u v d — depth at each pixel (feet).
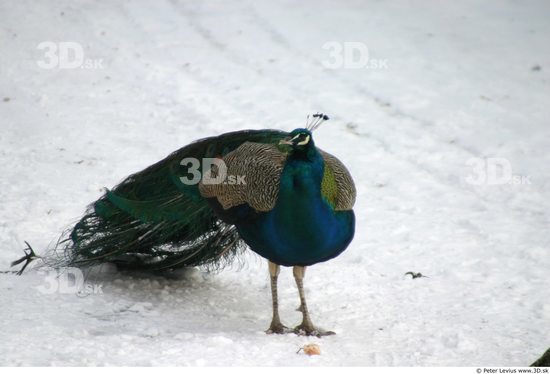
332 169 31.50
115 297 35.45
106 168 51.11
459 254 41.86
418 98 66.18
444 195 49.96
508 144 57.52
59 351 28.96
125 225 35.86
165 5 89.25
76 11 84.28
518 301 36.17
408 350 30.78
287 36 80.69
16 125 57.77
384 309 35.53
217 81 68.90
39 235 41.29
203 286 38.17
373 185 51.49
